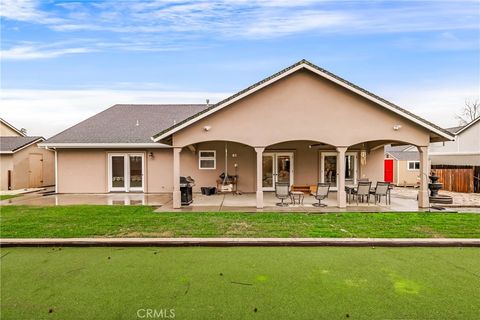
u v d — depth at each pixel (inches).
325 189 456.4
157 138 445.1
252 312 149.2
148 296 166.1
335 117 452.8
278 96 452.8
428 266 211.3
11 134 1043.3
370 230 298.5
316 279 188.5
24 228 307.0
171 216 373.7
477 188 667.4
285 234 282.4
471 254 237.9
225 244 259.3
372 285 180.1
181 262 218.8
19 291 172.9
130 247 256.2
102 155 659.4
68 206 459.2
